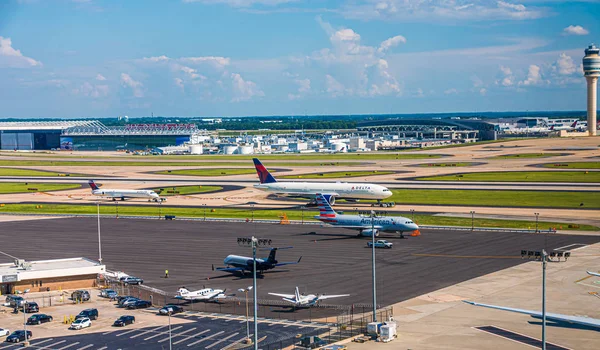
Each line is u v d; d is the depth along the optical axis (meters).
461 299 109.00
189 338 90.94
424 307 104.81
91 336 92.50
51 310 107.25
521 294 111.25
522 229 174.12
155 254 150.75
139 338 91.31
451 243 157.25
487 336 89.62
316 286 119.56
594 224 181.12
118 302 111.25
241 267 129.62
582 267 130.38
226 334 92.56
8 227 191.38
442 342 87.38
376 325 90.56
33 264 130.50
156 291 118.44
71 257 148.62
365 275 127.19
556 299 107.81
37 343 89.69
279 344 87.75
